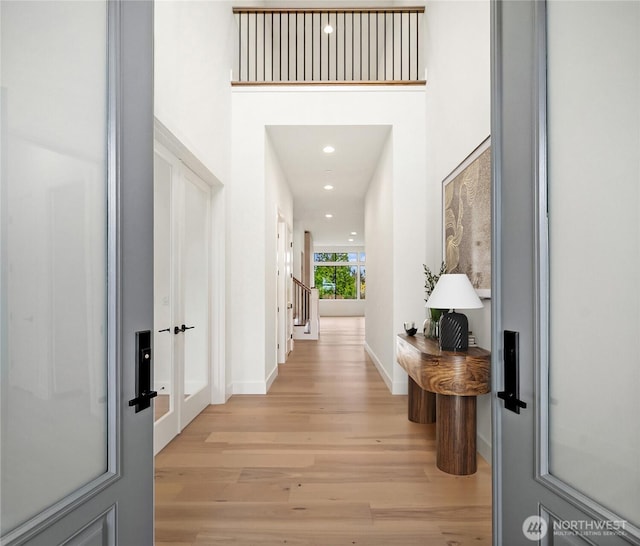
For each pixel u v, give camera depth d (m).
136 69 1.01
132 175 0.99
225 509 1.97
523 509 0.94
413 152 4.13
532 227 0.92
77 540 0.80
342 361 6.02
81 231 0.88
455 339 2.49
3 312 0.73
